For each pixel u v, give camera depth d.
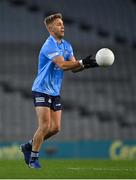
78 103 76.31
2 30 87.06
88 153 60.75
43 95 22.31
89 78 81.06
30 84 78.38
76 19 92.25
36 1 92.62
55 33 22.81
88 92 78.50
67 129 71.69
